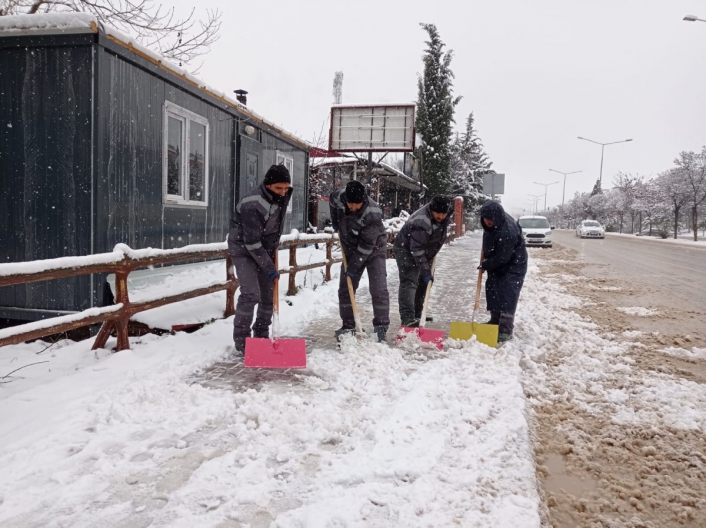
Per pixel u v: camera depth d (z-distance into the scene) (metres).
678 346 5.43
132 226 6.41
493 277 5.46
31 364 4.17
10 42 5.67
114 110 5.95
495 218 5.13
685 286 10.31
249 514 2.24
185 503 2.30
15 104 5.77
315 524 2.13
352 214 4.87
